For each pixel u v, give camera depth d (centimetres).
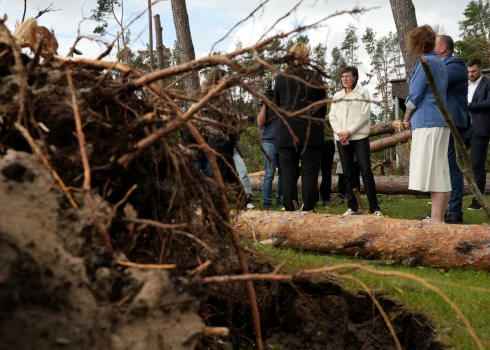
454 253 413
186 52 980
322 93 488
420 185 482
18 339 139
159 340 171
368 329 321
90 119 200
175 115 234
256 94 203
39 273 149
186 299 180
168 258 219
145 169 216
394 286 335
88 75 222
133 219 193
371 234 443
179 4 977
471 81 684
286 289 354
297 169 542
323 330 337
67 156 190
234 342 323
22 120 194
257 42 211
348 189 639
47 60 233
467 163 404
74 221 175
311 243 461
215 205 242
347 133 586
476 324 289
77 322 152
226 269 283
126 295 171
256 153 1198
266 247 436
